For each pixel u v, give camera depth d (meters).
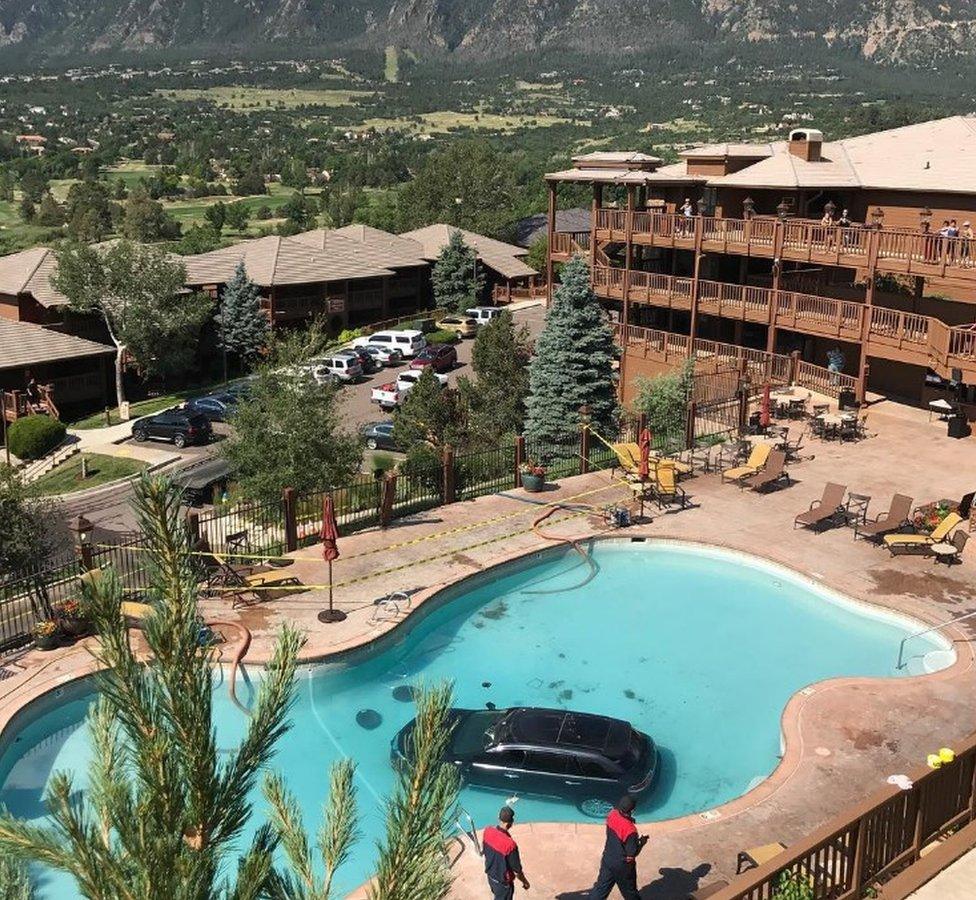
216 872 4.98
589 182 46.31
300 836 5.70
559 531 23.11
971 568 21.12
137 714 4.80
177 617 4.87
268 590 19.84
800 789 13.57
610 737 14.12
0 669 16.72
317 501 25.22
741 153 43.91
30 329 50.38
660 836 12.51
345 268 65.44
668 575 21.83
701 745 15.43
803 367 36.31
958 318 36.16
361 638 17.70
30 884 4.86
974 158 38.06
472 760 14.05
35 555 22.70
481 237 77.94
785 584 21.20
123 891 4.61
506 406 37.91
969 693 16.09
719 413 31.98
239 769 5.10
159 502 4.86
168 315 51.69
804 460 28.33
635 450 25.81
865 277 39.75
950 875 10.51
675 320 47.44
